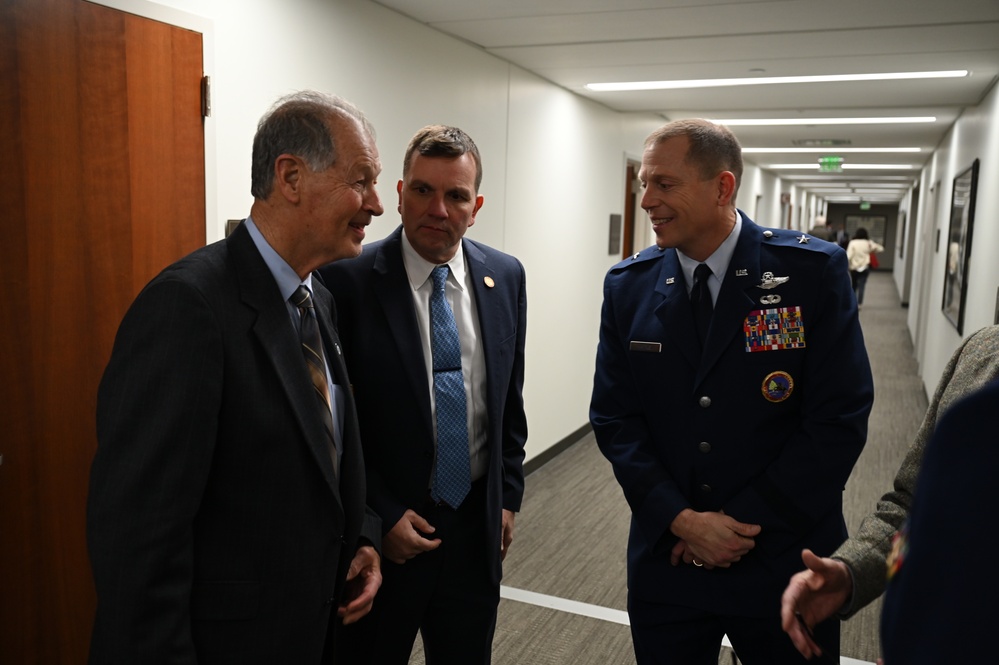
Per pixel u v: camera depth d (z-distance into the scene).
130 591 0.95
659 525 1.47
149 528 0.95
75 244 1.84
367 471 1.56
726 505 1.44
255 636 1.08
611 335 1.65
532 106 4.32
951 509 0.45
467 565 1.63
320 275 1.58
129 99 1.96
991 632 0.43
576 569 3.15
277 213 1.12
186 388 0.98
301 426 1.08
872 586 1.10
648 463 1.53
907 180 13.25
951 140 6.22
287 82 2.52
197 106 2.17
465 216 1.54
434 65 3.34
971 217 4.57
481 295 1.65
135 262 2.00
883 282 20.31
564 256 4.93
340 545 1.18
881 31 3.14
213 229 2.25
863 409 1.41
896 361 8.23
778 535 1.43
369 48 2.91
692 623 1.54
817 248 1.47
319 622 1.15
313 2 2.61
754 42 3.40
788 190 15.21
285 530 1.09
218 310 1.04
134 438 0.97
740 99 5.06
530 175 4.36
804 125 6.36
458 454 1.59
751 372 1.45
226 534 1.06
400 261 1.59
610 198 5.69
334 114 1.11
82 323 1.87
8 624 1.77
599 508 3.92
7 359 1.71
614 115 5.64
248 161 2.39
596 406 1.66
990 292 3.82
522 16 3.07
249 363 1.05
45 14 1.74
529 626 2.66
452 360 1.59
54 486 1.84
